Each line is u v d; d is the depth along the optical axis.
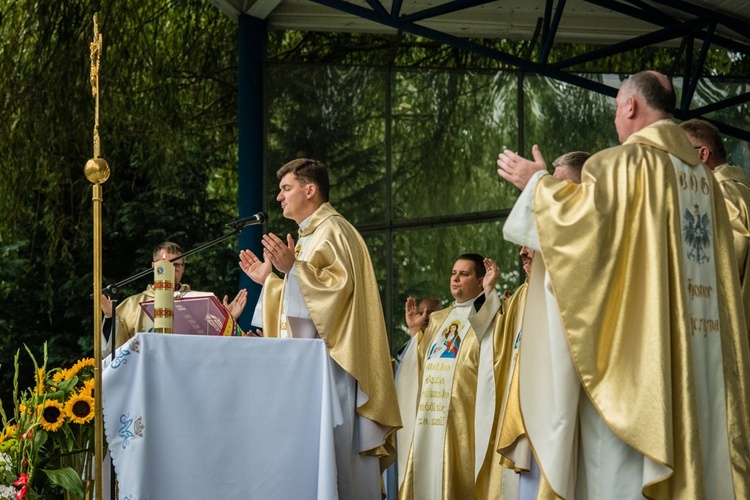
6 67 13.48
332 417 4.15
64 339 14.02
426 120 11.09
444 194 10.96
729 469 3.63
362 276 4.67
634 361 3.54
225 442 4.02
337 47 13.79
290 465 4.10
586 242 3.59
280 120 10.86
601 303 3.57
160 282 4.25
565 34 10.98
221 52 15.20
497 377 5.93
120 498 3.85
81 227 14.17
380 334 4.64
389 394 4.59
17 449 4.50
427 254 10.96
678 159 3.78
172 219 14.62
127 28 14.12
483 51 9.38
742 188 4.84
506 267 10.80
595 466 3.60
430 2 10.33
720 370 3.71
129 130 14.26
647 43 9.62
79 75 13.67
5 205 13.41
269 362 4.14
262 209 10.68
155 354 3.98
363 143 11.02
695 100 10.84
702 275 3.74
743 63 12.19
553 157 10.82
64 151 13.68
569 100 10.86
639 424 3.46
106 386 3.91
